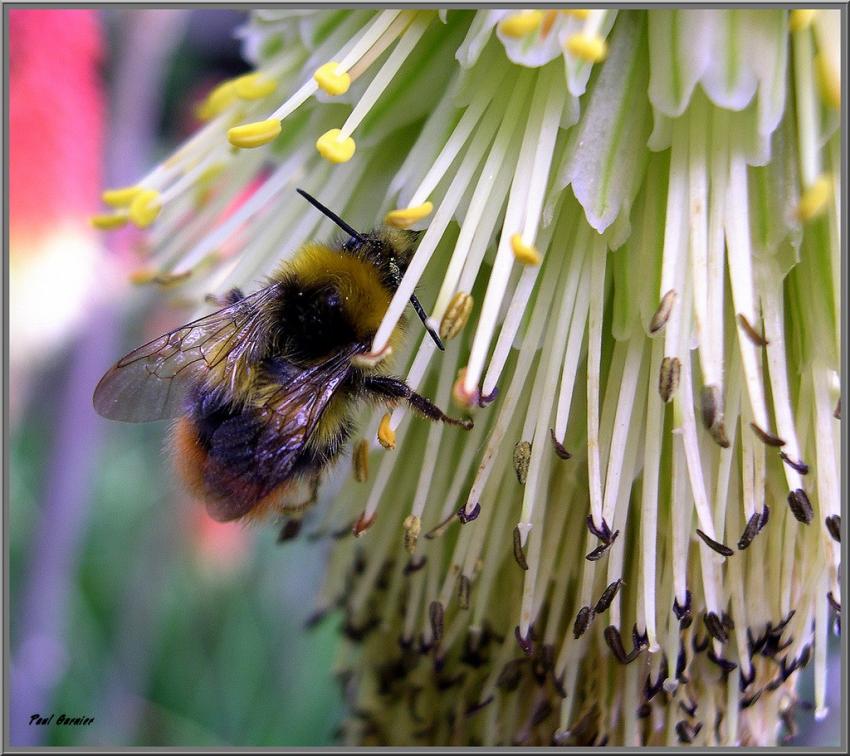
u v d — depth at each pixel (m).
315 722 0.17
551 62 0.10
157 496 0.17
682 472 0.10
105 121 0.13
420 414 0.10
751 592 0.10
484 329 0.09
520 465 0.10
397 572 0.11
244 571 0.17
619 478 0.10
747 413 0.10
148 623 0.16
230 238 0.11
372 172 0.10
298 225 0.10
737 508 0.10
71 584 0.15
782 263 0.10
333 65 0.10
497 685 0.10
